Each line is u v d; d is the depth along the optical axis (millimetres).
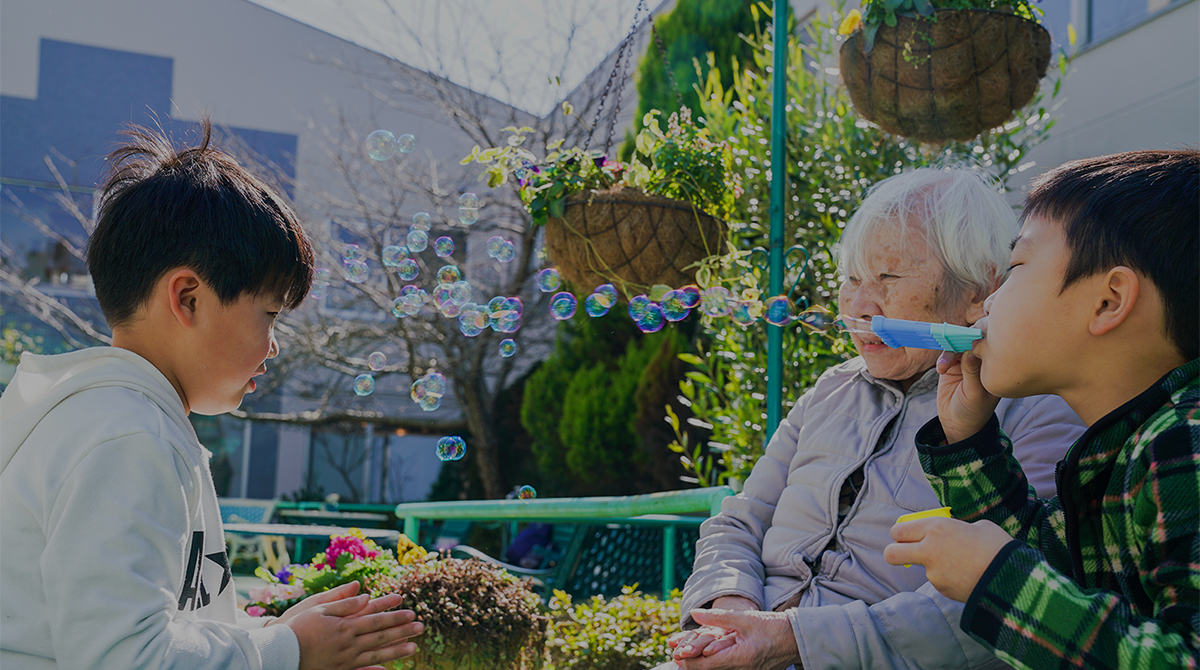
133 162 1112
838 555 1182
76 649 822
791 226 3023
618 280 1876
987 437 952
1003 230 1222
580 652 2068
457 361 7777
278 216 1104
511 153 2059
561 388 7562
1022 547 739
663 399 6402
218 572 1109
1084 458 795
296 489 10055
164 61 9859
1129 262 745
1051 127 3502
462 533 7367
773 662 1026
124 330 1058
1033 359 793
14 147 9469
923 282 1213
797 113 3252
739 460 2762
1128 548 746
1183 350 744
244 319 1062
